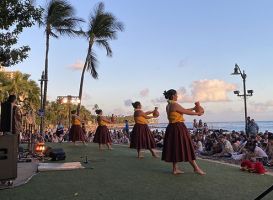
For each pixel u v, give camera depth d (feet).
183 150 25.95
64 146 51.90
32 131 43.65
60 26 89.35
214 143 54.80
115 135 85.61
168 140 26.23
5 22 27.37
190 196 19.39
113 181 23.25
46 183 22.45
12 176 21.06
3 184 21.48
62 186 21.57
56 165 29.14
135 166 30.04
